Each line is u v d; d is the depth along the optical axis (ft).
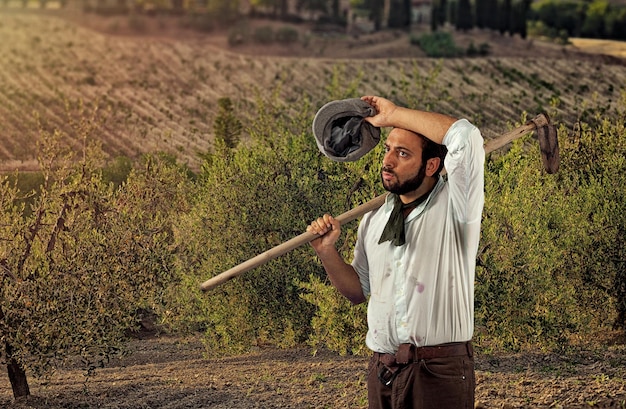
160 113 427.74
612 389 24.75
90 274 35.78
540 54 538.47
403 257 12.15
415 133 11.98
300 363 40.37
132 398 34.32
